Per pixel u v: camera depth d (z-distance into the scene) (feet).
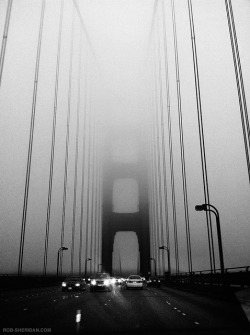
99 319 27.37
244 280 58.18
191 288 78.84
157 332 20.71
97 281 77.56
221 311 33.60
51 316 29.25
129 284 89.20
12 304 41.57
